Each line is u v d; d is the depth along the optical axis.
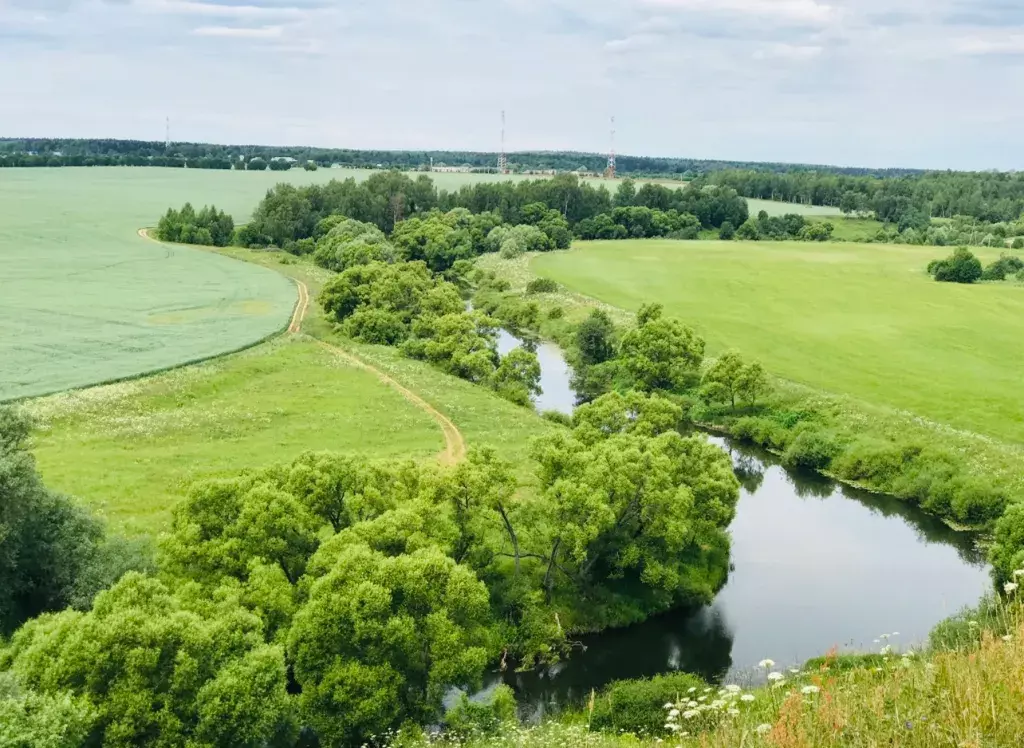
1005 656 11.93
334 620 31.53
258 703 27.56
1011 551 42.81
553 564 45.88
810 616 45.25
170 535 37.69
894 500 62.31
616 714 33.06
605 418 60.44
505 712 33.03
